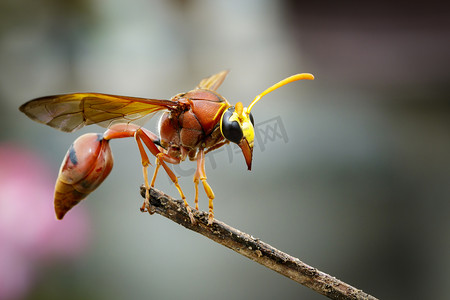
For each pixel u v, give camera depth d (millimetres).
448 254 203
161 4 430
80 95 139
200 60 388
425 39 421
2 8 360
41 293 166
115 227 208
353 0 474
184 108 148
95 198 225
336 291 133
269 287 196
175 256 202
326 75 363
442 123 292
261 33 436
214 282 196
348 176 239
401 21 443
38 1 372
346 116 291
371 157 252
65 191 150
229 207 218
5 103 313
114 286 188
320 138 264
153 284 193
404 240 206
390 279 199
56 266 167
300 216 215
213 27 432
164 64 383
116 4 405
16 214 164
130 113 146
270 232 207
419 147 267
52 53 372
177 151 150
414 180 238
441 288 197
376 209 221
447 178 238
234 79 355
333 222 210
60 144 247
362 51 409
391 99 322
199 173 144
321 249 203
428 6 461
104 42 395
